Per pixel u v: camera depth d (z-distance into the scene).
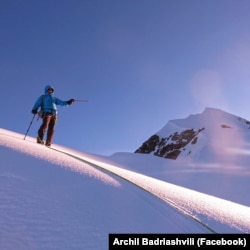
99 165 8.09
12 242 3.56
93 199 5.21
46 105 10.95
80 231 4.13
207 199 7.68
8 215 4.08
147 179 8.45
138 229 4.61
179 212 5.57
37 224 4.04
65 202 4.83
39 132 10.80
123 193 5.86
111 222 4.59
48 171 5.99
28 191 4.88
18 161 6.11
